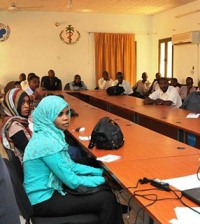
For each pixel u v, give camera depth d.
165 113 4.18
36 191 1.83
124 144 2.49
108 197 1.86
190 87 6.56
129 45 9.15
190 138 3.27
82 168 2.12
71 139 3.12
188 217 1.27
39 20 8.67
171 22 8.38
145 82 8.57
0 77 8.66
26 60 8.75
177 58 8.23
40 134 1.89
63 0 7.14
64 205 1.82
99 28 9.05
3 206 1.06
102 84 8.66
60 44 8.89
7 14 8.45
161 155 2.17
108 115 4.06
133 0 7.23
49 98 1.94
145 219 1.82
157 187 1.59
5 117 2.47
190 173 1.78
